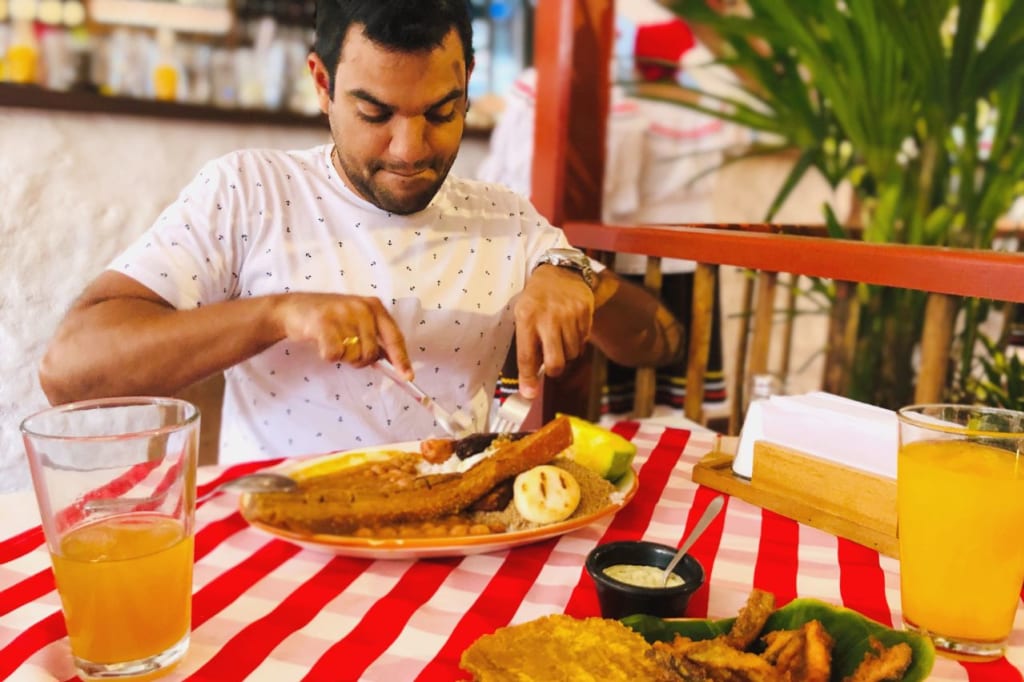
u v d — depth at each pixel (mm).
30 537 910
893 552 915
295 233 1407
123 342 1152
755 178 4004
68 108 2412
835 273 1369
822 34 2305
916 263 1238
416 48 1123
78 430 729
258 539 932
